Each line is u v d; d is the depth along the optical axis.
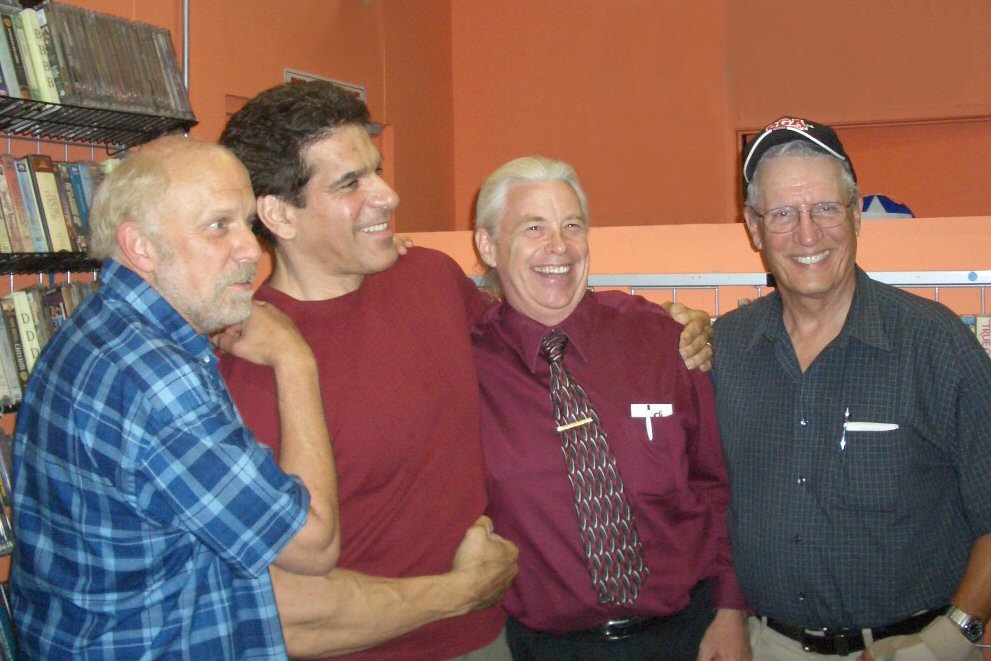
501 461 1.66
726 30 5.15
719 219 5.23
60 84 2.51
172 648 1.22
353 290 1.58
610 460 1.63
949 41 4.78
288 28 3.89
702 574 1.71
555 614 1.64
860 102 4.95
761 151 1.65
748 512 1.71
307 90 1.47
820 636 1.65
